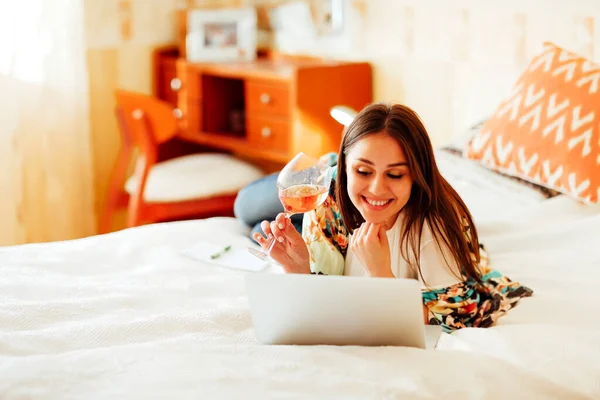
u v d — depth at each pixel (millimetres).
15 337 1376
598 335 1430
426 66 3107
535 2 2715
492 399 1186
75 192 3498
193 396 1136
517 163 2256
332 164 2066
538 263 1896
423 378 1200
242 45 3613
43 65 3289
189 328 1475
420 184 1405
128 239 2027
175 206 3240
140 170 3078
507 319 1583
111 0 3510
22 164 3340
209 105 3562
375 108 1406
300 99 3123
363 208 1423
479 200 2287
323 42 3498
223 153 3943
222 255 1928
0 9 3156
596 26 2562
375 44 3279
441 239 1488
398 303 1236
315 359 1253
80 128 3459
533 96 2268
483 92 2928
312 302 1270
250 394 1146
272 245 1570
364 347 1298
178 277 1784
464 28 2947
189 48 3570
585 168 2115
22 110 3295
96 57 3521
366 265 1427
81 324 1471
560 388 1225
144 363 1241
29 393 1149
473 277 1531
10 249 1927
